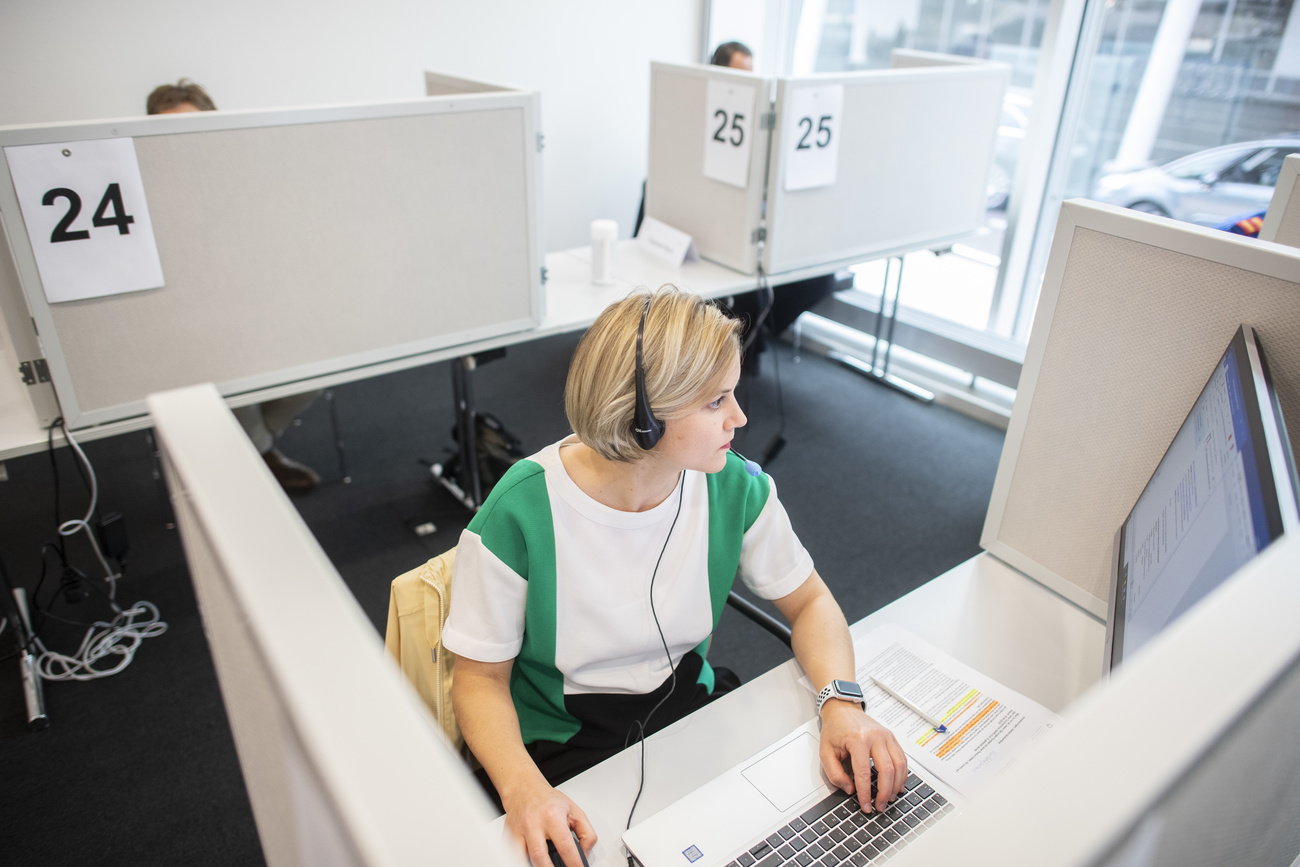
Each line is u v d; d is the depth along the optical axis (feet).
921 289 11.85
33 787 5.43
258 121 5.33
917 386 11.34
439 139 6.05
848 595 7.39
